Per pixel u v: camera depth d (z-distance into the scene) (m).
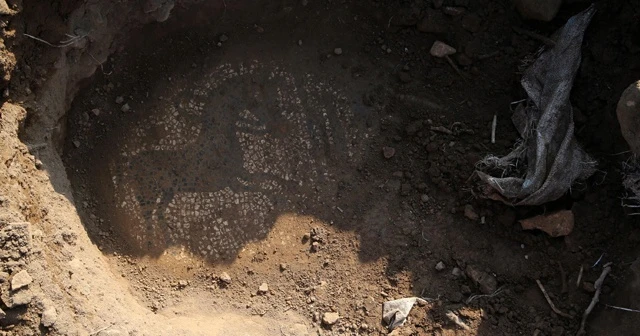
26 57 3.47
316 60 4.32
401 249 3.96
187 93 4.20
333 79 4.30
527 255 3.85
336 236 4.02
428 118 4.19
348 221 4.05
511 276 3.80
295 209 4.09
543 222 3.80
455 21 4.16
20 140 3.41
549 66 3.93
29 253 2.95
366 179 4.15
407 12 4.22
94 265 3.44
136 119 4.12
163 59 4.20
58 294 2.96
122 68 4.12
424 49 4.29
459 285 3.82
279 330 3.65
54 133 3.74
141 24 4.06
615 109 3.79
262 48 4.31
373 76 4.31
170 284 3.84
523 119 4.01
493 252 3.89
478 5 4.15
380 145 4.21
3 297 2.86
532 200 3.78
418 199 4.08
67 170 3.88
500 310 3.68
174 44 4.22
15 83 3.39
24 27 3.42
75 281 3.13
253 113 4.22
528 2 3.94
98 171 3.99
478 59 4.16
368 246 3.98
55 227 3.29
